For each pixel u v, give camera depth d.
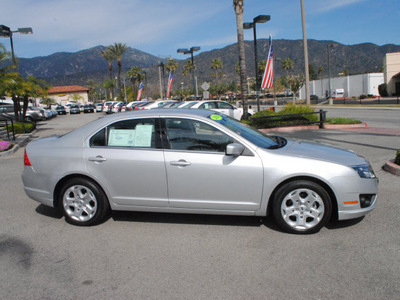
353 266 3.45
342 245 3.91
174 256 3.79
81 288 3.20
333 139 11.90
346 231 4.29
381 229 4.31
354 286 3.10
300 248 3.87
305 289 3.08
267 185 4.16
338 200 4.07
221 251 3.87
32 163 4.74
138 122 4.54
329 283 3.16
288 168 4.10
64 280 3.35
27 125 18.56
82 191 4.68
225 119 4.83
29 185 4.81
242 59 17.86
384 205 5.17
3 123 22.36
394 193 5.71
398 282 3.14
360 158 4.46
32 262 3.72
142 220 4.88
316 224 4.14
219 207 4.32
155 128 4.48
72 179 4.59
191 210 4.39
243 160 4.20
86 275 3.43
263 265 3.53
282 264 3.54
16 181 7.34
